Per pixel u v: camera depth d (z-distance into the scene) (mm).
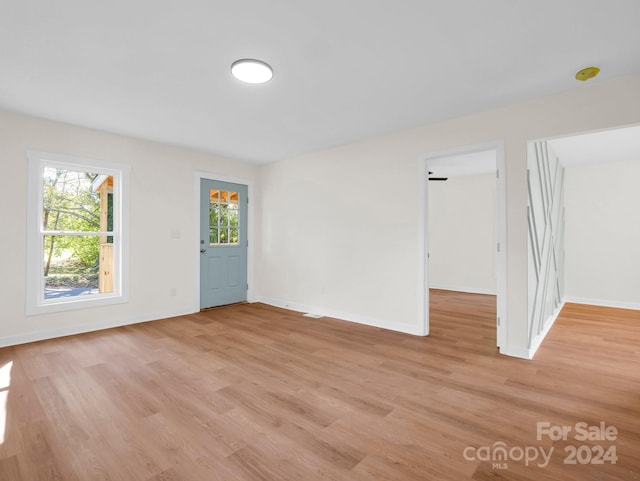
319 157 4586
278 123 3482
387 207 3852
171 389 2277
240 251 5281
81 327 3619
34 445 1648
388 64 2299
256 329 3809
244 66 2309
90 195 4594
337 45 2068
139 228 4051
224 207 5051
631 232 5086
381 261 3908
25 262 3264
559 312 4758
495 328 3891
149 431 1779
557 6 1710
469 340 3410
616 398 2154
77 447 1637
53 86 2635
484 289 6453
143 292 4105
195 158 4613
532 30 1915
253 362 2783
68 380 2408
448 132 3354
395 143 3775
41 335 3354
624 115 2455
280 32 1938
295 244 4906
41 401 2098
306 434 1759
